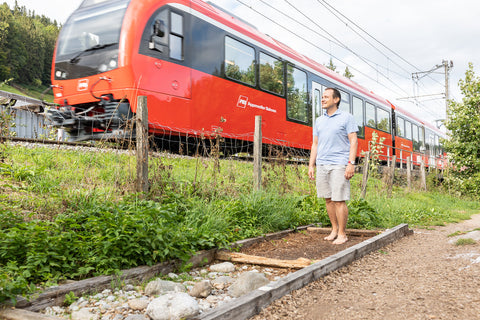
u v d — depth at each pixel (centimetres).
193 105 845
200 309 244
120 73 759
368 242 423
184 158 722
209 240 381
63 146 685
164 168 517
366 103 1683
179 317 214
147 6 786
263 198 546
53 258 280
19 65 9725
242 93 973
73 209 403
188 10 859
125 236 311
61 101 847
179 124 816
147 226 329
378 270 346
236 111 954
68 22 881
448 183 1878
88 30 830
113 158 585
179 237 343
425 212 902
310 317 232
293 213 579
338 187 462
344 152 464
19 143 656
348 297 269
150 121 762
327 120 472
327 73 1388
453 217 951
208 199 535
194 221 432
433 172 2006
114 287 275
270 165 677
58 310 236
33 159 582
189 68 842
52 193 430
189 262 346
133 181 460
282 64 1136
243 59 991
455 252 409
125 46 761
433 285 288
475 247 427
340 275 325
